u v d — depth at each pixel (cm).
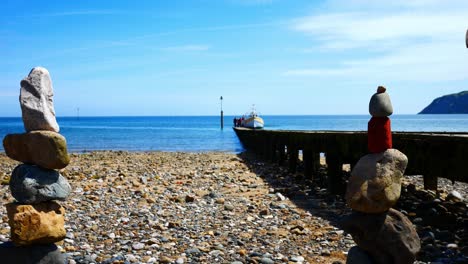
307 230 841
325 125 10131
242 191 1288
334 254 702
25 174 514
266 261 664
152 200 1106
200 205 1077
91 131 7406
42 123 524
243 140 3719
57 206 533
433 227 847
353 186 486
